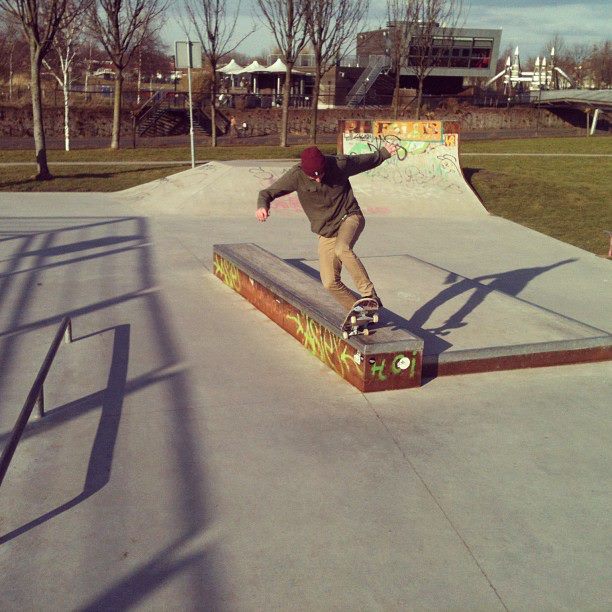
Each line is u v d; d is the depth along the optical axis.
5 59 52.12
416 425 4.88
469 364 5.81
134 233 11.79
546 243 12.38
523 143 32.09
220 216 13.73
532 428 4.88
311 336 6.22
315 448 4.51
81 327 6.91
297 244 11.27
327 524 3.67
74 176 18.09
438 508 3.85
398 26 34.34
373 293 5.17
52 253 10.15
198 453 4.41
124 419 4.88
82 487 3.99
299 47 26.72
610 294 9.00
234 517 3.72
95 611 3.01
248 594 3.13
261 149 25.89
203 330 6.87
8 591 3.12
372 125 16.33
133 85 55.06
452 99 49.53
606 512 3.86
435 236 12.62
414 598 3.13
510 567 3.36
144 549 3.44
